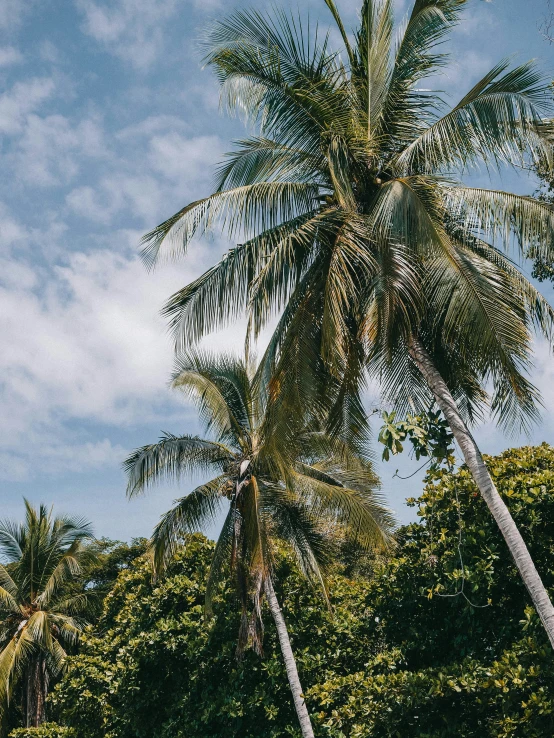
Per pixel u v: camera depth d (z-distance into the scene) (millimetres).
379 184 11719
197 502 18000
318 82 11664
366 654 17312
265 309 11297
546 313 11008
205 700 18812
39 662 32562
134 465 17641
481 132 10227
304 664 17609
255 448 17594
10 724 34375
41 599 32344
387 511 16969
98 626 25922
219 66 11844
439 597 13469
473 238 11609
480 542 12609
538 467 13625
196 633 19391
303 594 19109
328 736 16172
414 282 10375
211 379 18078
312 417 11492
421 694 11547
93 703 21875
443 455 10953
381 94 11883
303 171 12219
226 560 18047
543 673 10555
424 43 11852
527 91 9789
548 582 12359
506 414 10953
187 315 12000
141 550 40094
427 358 11250
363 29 11945
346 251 10648
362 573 24469
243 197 11828
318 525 17969
